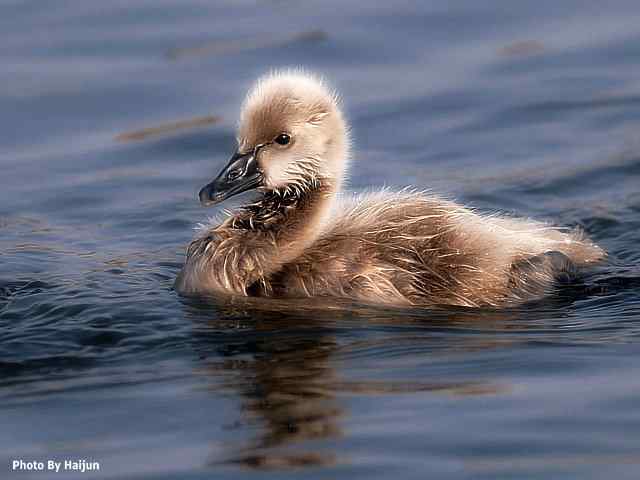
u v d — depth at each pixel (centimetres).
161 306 1336
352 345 1217
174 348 1223
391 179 1891
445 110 2162
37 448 1022
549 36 2441
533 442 997
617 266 1473
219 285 1375
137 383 1143
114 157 2025
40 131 2136
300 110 1410
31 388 1143
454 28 2489
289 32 2483
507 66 2319
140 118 2181
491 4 2575
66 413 1086
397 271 1341
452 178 1886
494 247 1387
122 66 2350
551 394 1087
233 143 2070
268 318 1292
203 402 1091
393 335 1245
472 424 1030
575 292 1377
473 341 1227
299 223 1398
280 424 1041
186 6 2616
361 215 1420
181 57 2388
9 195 1867
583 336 1236
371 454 984
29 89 2256
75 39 2452
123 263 1543
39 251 1603
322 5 2617
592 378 1121
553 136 2044
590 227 1656
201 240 1417
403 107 2177
